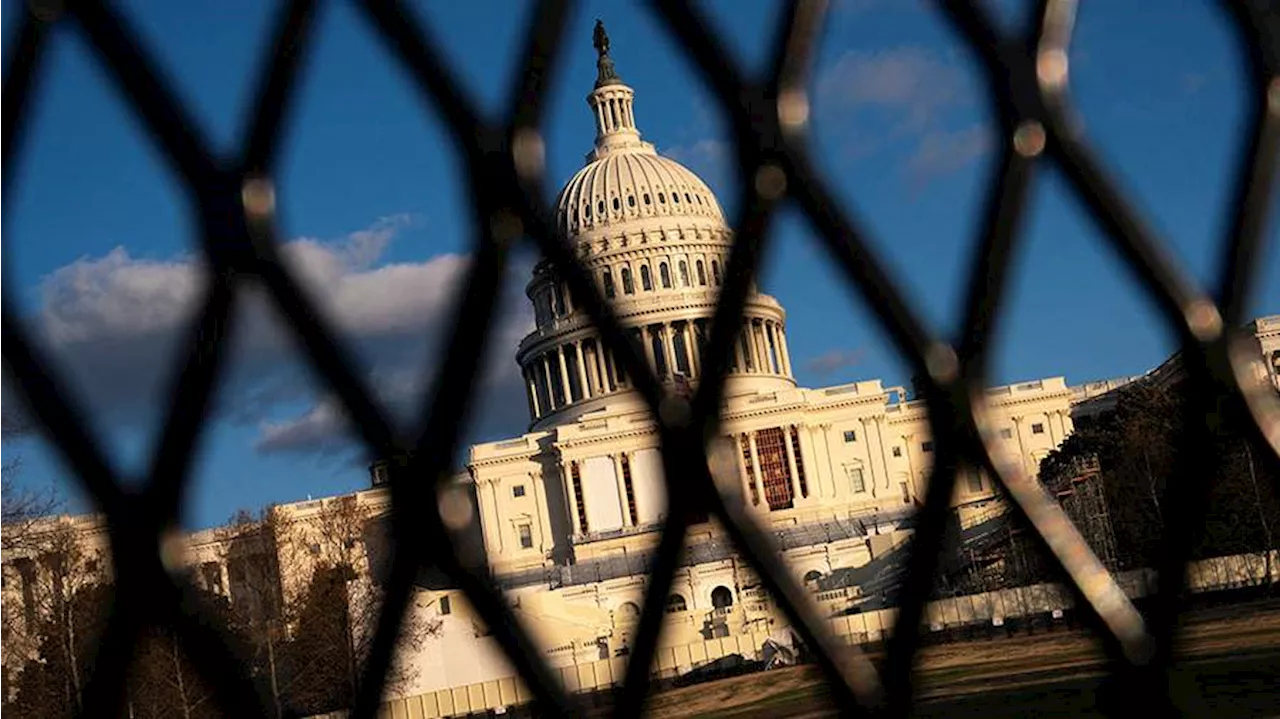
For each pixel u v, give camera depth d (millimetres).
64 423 2023
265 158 2107
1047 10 2303
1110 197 2305
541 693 2135
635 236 126812
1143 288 2330
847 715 2207
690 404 2209
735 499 2203
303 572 45969
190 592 2035
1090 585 2262
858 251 2215
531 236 2131
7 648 16781
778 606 2209
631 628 2189
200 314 2066
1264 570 31375
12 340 2025
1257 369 2332
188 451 2047
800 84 2215
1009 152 2287
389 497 2098
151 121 2062
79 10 2051
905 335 2234
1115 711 2273
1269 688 22203
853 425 136875
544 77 2129
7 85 2039
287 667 38250
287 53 2115
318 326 2096
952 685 33250
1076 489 62219
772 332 140375
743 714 34688
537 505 136875
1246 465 28141
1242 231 2355
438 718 30719
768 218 2205
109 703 1994
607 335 2203
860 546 114750
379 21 2127
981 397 2246
